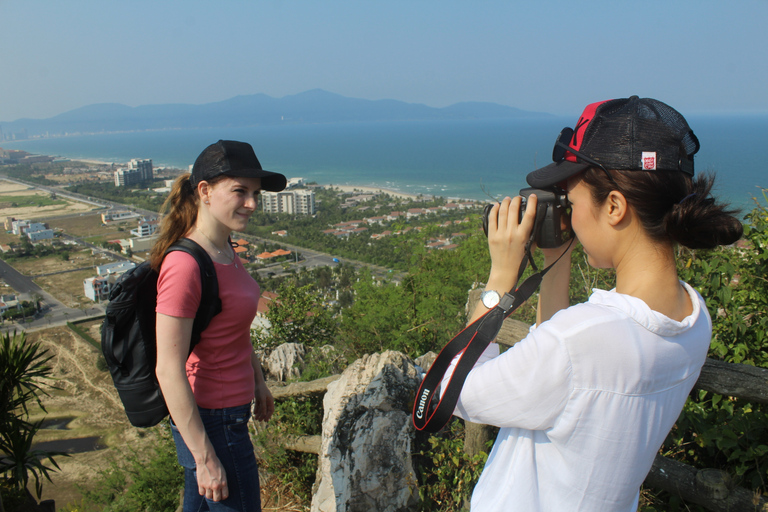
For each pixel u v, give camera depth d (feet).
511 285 3.86
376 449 9.63
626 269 3.51
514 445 3.79
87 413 109.09
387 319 25.04
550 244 3.89
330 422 10.13
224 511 6.92
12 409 14.21
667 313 3.37
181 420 6.21
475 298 10.19
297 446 12.28
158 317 6.14
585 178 3.49
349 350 24.85
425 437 10.00
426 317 23.91
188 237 6.48
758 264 9.12
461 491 9.01
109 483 32.04
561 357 3.21
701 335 3.48
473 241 29.14
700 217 3.06
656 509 7.09
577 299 13.97
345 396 10.23
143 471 20.29
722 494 6.29
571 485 3.40
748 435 6.66
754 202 9.40
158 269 6.40
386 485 9.48
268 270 255.29
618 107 3.47
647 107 3.34
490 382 3.46
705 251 9.40
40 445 94.63
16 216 438.81
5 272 278.05
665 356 3.20
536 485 3.60
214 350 6.75
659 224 3.28
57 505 64.90
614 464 3.26
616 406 3.17
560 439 3.37
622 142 3.24
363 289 28.58
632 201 3.26
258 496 7.25
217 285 6.47
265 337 35.96
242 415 7.03
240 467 6.95
